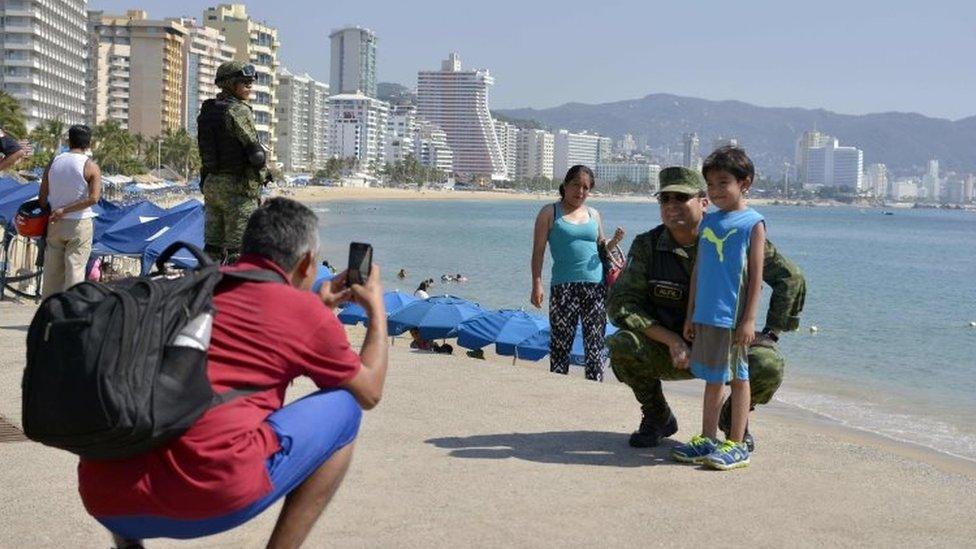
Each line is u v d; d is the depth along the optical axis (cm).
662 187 587
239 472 290
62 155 966
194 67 18725
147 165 15688
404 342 2130
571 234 882
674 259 589
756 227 536
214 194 826
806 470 571
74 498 488
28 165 8175
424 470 547
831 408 1455
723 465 560
